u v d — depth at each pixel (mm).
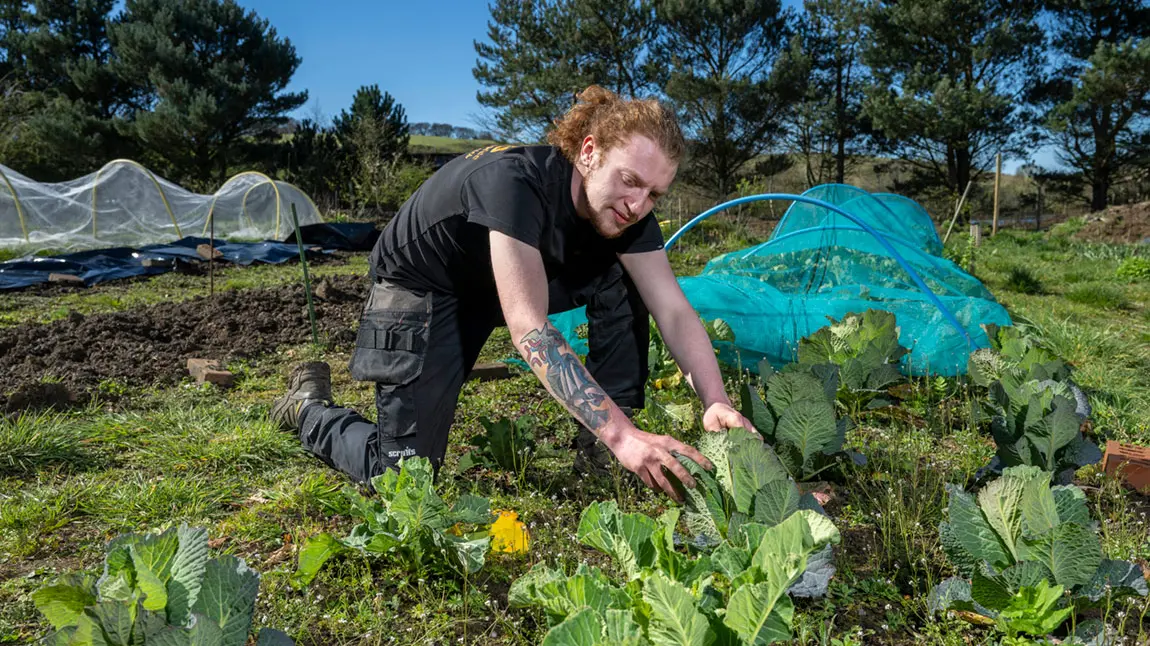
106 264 10867
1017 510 1944
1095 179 32688
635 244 2543
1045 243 17688
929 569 2266
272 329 6195
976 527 2025
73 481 2977
